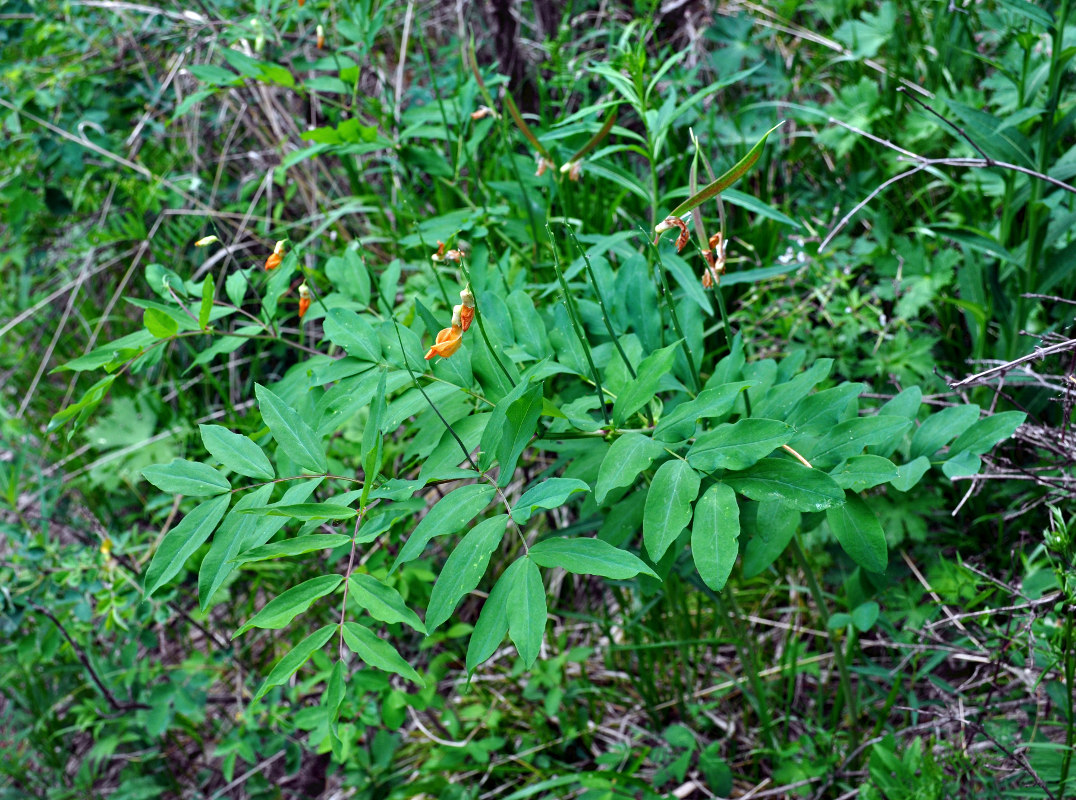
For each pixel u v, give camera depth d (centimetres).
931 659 215
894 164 288
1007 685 214
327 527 245
